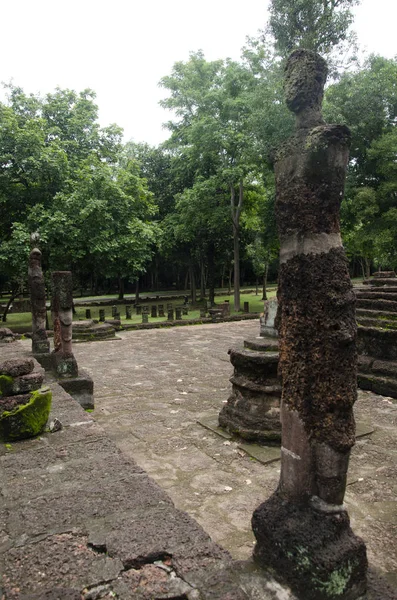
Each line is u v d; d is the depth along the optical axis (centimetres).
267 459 479
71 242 1797
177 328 1733
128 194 2072
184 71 2542
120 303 3186
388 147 1742
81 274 2745
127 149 3091
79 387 675
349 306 216
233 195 2316
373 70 1980
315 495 218
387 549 329
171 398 746
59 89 2205
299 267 222
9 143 1767
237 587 220
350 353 213
